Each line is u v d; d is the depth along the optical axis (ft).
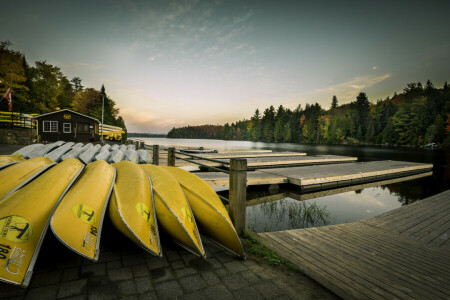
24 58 98.22
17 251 4.99
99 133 83.76
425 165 42.96
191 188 8.71
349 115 265.95
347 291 6.70
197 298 5.33
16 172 8.36
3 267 4.60
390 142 208.95
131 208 6.78
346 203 22.12
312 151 116.67
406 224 13.78
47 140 63.10
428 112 189.67
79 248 5.37
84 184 7.65
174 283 5.84
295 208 19.79
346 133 261.24
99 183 8.02
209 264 6.93
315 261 8.59
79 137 66.08
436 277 7.89
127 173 9.66
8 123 56.70
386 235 11.96
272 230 14.74
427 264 8.91
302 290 6.00
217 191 23.09
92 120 67.82
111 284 5.58
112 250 7.30
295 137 320.91
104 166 10.05
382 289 6.95
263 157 48.26
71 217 5.94
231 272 6.57
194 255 7.38
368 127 232.94
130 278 5.89
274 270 6.89
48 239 7.47
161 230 7.97
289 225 15.72
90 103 139.95
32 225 5.58
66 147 22.61
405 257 9.45
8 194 7.04
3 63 75.10
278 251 8.28
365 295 6.57
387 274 7.94
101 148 30.42
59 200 6.58
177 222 6.91
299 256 8.94
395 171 37.01
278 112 362.53
